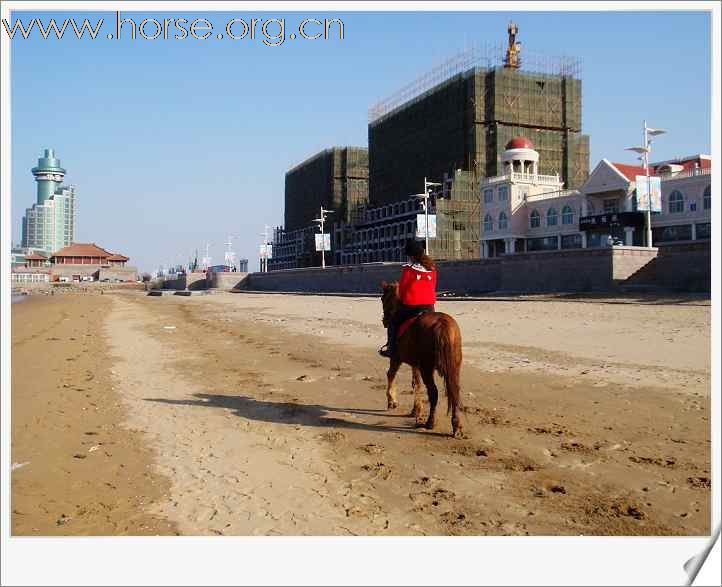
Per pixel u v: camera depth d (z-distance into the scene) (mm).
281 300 57375
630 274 38750
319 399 10680
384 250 119312
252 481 6465
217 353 17672
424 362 8211
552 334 18875
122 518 5500
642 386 10664
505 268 47938
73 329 27953
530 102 101688
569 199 66938
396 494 5992
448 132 106750
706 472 6309
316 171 158625
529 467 6672
